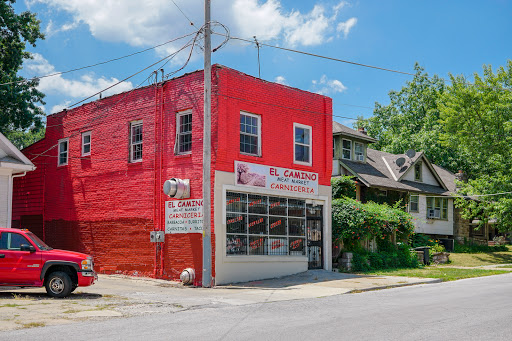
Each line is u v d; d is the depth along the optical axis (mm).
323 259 21609
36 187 24734
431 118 54844
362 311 10766
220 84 17859
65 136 23625
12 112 27203
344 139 34375
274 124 19750
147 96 20266
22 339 7859
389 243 25766
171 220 18688
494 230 50281
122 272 20219
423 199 38812
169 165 19109
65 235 22766
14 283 12984
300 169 20641
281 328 8727
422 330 8445
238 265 18000
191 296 14094
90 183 22062
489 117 36312
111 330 8625
